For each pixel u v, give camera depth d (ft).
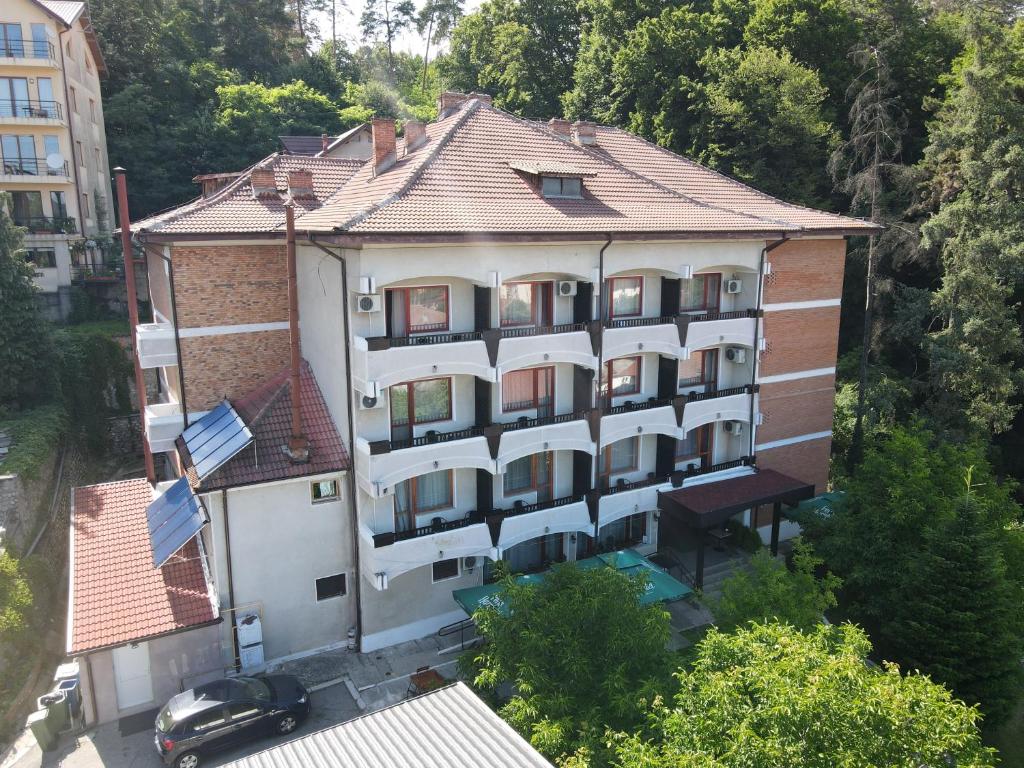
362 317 64.39
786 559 90.27
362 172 83.20
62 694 59.82
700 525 76.59
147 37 192.13
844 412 116.98
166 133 183.83
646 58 153.89
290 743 37.17
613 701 42.91
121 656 61.05
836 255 94.07
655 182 85.92
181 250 69.26
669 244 77.25
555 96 200.85
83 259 145.89
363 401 64.54
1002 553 66.80
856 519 74.69
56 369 109.29
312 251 70.03
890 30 149.38
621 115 165.58
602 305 73.72
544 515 74.23
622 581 50.57
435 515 72.79
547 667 46.34
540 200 72.54
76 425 113.70
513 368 69.05
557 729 39.96
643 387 83.41
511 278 68.23
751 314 85.51
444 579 74.54
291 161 86.89
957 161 120.47
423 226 61.05
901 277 138.31
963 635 61.26
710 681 38.73
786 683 35.22
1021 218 108.06
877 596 69.67
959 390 114.62
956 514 64.13
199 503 67.26
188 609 64.13
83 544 71.31
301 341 76.07
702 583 82.12
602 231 69.00
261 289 73.51
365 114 228.63
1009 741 65.87
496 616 49.52
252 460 64.80
